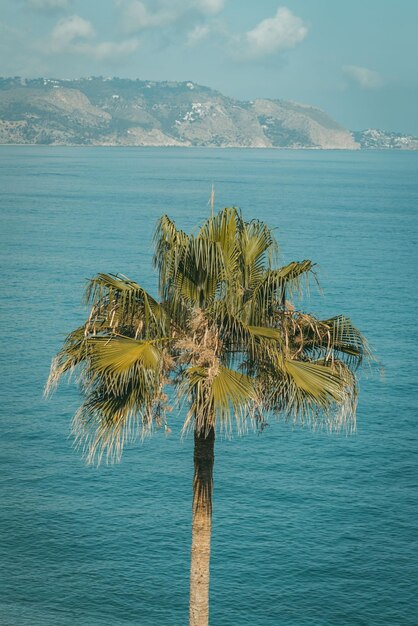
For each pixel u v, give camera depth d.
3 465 53.12
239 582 40.44
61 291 113.00
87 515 46.66
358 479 52.44
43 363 76.75
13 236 173.75
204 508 18.75
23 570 40.75
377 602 38.81
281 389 17.53
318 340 18.83
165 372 17.53
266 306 18.14
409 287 121.62
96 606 38.19
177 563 42.09
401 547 43.78
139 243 165.38
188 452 56.25
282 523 46.34
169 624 37.31
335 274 132.00
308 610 38.22
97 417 17.86
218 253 17.86
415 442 58.88
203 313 17.61
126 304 17.81
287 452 56.66
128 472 52.66
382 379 73.25
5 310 100.19
